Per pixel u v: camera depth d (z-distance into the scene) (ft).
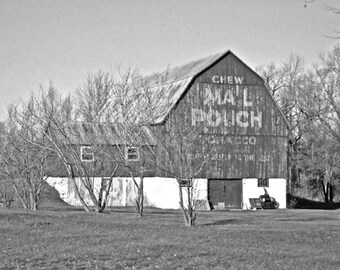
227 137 199.31
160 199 191.11
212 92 198.29
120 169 185.57
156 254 70.54
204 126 161.89
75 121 145.79
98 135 141.08
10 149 143.84
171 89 195.42
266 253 70.69
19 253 73.00
